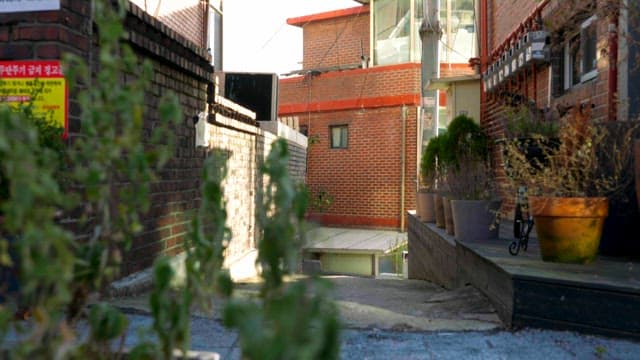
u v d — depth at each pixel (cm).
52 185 153
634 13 559
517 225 561
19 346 161
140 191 187
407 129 1706
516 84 999
